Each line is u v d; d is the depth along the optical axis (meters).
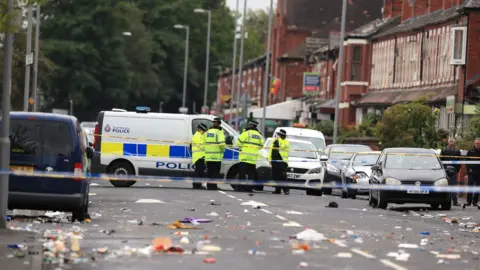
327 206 75.31
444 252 43.97
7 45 50.62
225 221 56.84
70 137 54.75
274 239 46.78
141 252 40.09
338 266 37.69
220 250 42.03
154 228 51.56
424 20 161.62
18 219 55.88
